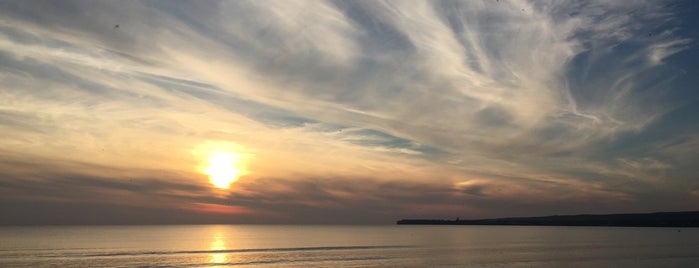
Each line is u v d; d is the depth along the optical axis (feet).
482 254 326.24
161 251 349.00
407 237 619.26
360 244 447.01
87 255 311.88
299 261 278.26
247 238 593.83
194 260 281.74
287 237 624.18
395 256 310.86
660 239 510.17
